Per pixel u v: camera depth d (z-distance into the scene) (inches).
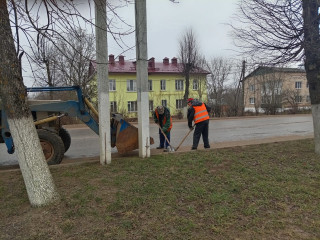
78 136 448.1
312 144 278.2
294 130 475.5
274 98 1044.5
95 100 705.0
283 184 162.7
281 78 1018.1
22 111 127.8
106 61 198.5
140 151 229.1
